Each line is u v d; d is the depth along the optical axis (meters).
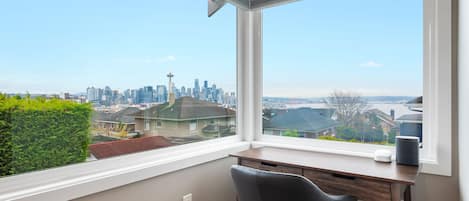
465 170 1.38
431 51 1.82
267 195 1.42
